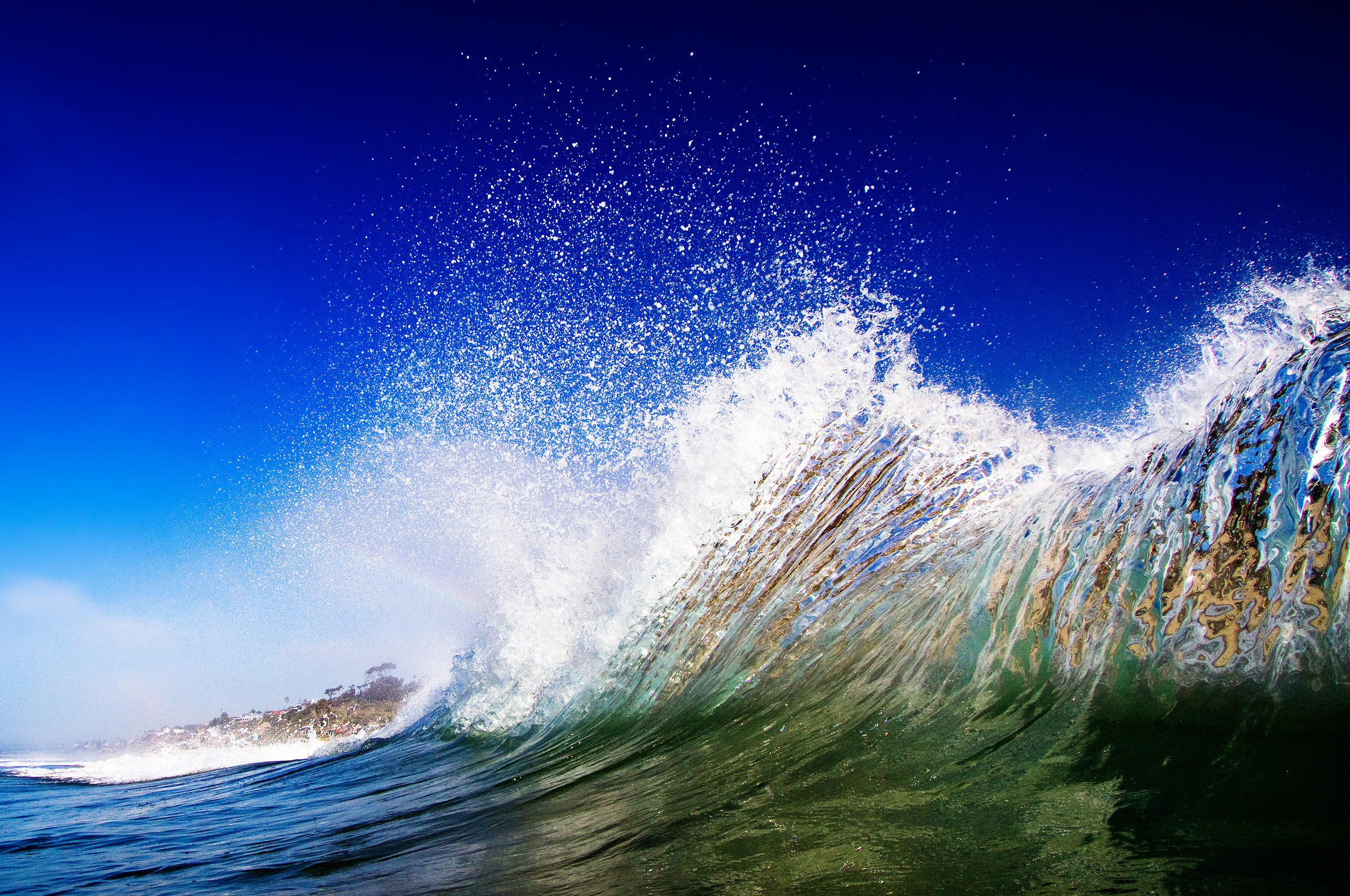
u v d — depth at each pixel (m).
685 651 6.05
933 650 4.00
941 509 5.54
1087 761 2.60
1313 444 3.03
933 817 2.50
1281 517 2.94
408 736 9.72
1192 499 3.40
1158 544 3.37
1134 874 1.85
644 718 5.63
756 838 2.69
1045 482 5.21
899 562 5.20
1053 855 2.05
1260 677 2.55
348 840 4.36
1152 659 2.92
